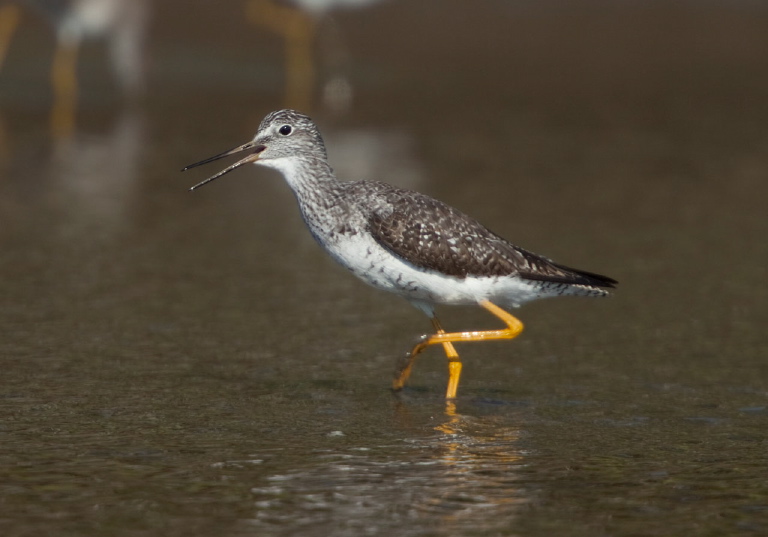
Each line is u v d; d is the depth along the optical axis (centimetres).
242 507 859
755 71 3061
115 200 1975
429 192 2011
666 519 843
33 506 854
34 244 1700
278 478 916
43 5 2844
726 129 2516
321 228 1172
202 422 1048
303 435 1020
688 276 1588
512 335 1154
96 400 1100
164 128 2552
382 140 2425
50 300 1442
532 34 3538
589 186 2080
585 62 3219
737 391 1152
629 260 1659
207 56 3306
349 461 956
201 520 834
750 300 1481
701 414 1084
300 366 1230
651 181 2120
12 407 1073
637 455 975
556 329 1382
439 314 1440
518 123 2595
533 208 1930
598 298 1497
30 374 1172
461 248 1127
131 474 918
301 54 3188
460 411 1097
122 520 833
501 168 2200
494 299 1171
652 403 1117
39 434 1005
